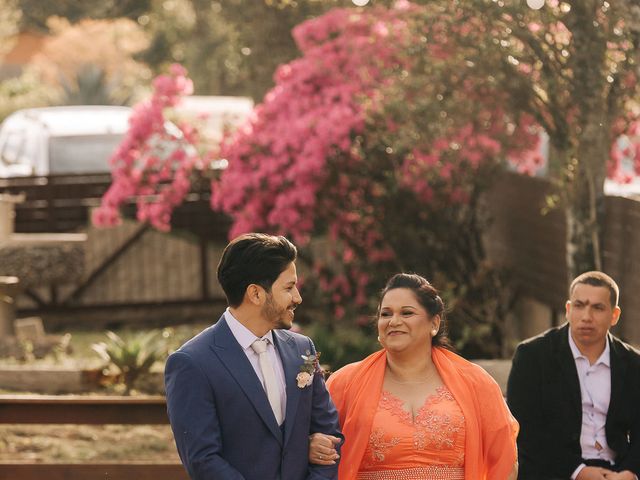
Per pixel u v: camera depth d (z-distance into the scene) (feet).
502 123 34.65
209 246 48.52
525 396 19.88
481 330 36.45
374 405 16.80
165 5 111.45
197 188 47.80
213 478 14.21
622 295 30.35
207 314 48.70
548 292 36.17
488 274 38.27
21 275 40.37
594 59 27.81
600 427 19.76
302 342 15.49
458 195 38.37
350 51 37.52
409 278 17.02
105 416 22.62
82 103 99.81
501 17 28.14
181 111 67.21
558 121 30.07
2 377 33.17
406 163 37.06
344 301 41.29
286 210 38.63
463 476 16.63
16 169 53.26
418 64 31.65
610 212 30.86
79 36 118.83
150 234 48.06
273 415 14.73
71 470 22.11
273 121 40.01
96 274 47.73
